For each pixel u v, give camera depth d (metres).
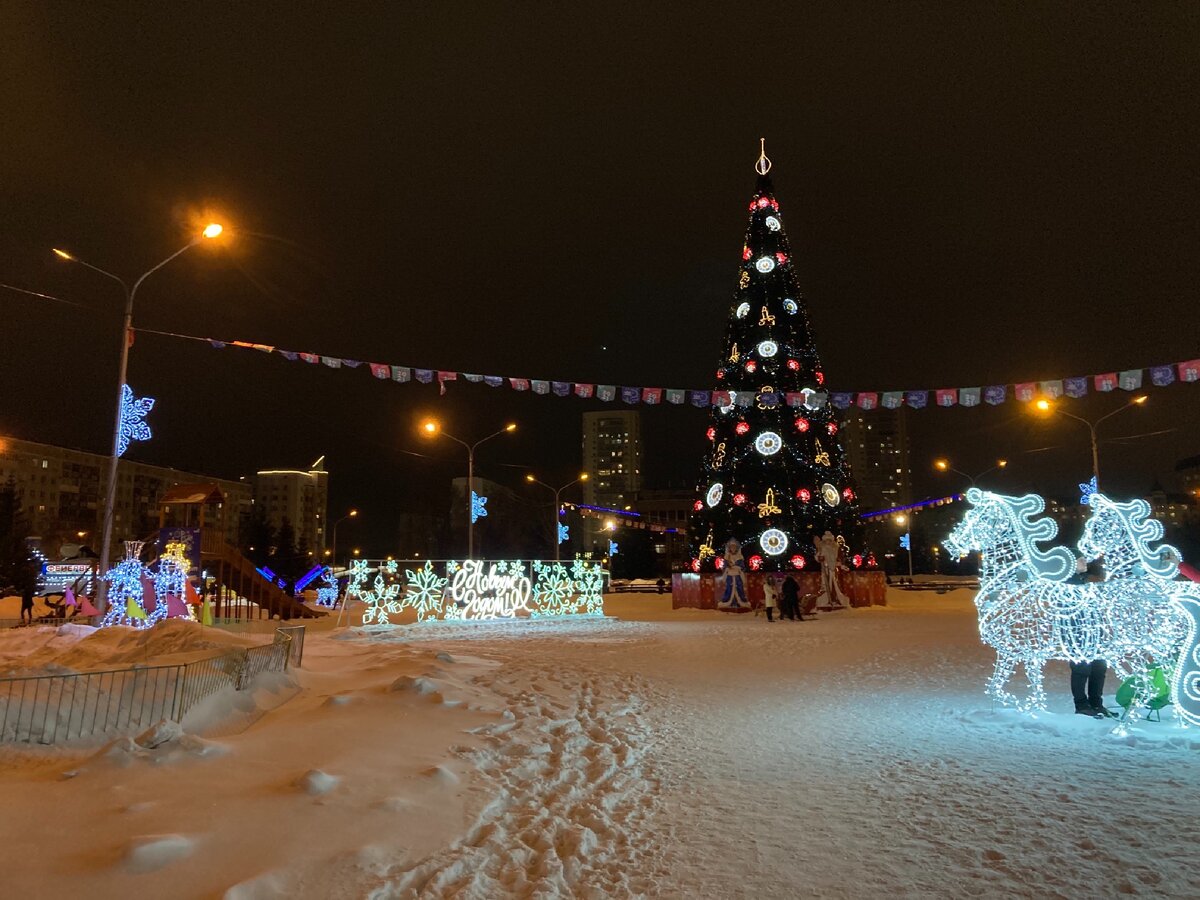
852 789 6.61
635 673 13.55
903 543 67.19
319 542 140.50
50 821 4.80
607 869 4.88
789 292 33.84
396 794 5.75
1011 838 5.38
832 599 31.53
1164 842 5.27
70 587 25.52
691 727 9.17
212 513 88.62
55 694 6.82
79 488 98.25
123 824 4.79
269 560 69.81
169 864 4.24
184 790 5.47
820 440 33.62
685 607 34.06
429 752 7.12
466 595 27.52
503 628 24.33
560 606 29.98
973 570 91.44
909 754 7.83
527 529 84.50
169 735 6.25
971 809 6.02
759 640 19.83
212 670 8.46
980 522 10.65
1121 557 9.47
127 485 106.00
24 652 13.02
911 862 4.98
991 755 7.75
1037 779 6.86
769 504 32.16
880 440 158.75
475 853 4.92
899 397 16.53
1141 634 9.09
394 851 4.78
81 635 15.13
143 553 25.66
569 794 6.41
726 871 4.85
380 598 26.23
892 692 11.66
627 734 8.73
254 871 4.28
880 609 33.00
